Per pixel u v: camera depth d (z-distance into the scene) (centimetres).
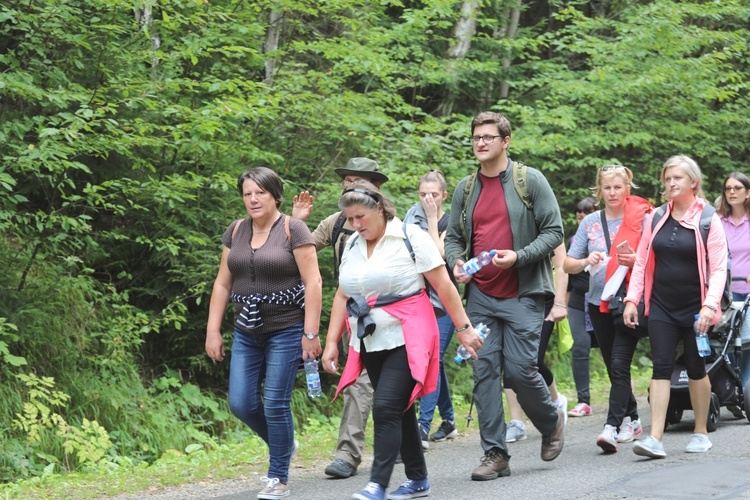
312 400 1111
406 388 536
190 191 1091
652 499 555
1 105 1026
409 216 783
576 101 1573
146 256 1103
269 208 600
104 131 1024
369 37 1313
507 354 638
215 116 1035
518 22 1812
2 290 938
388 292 539
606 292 769
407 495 581
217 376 1105
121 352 973
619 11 1819
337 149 1280
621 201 827
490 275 638
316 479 697
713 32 1556
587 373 1031
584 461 711
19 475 805
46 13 978
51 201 989
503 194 639
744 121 1625
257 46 1232
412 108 1345
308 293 594
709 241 687
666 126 1602
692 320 696
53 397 918
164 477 714
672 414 870
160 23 1094
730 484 585
